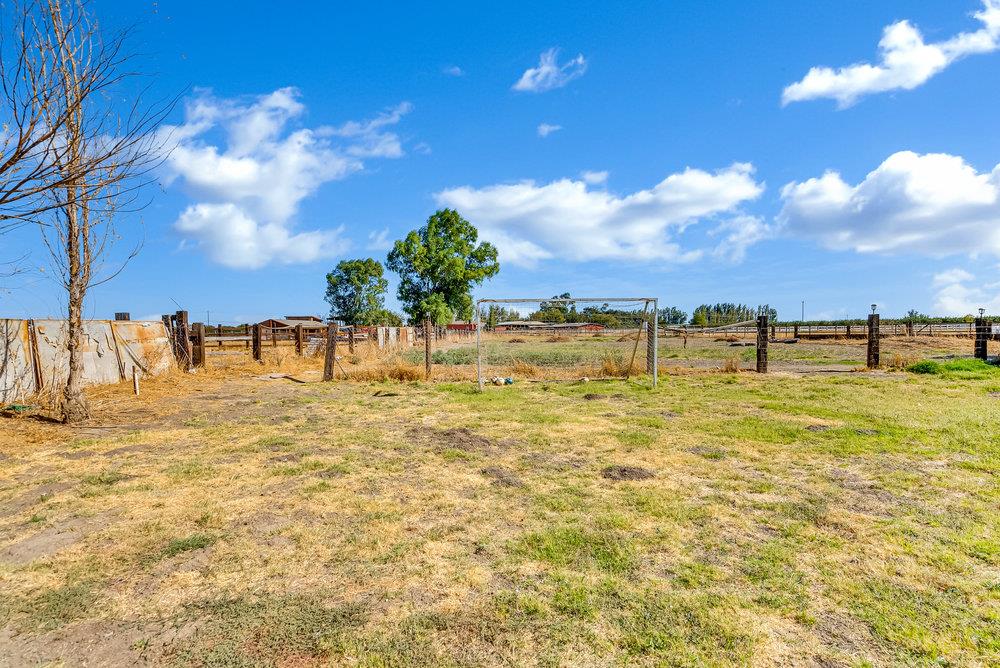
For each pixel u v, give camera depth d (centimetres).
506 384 1362
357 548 366
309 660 244
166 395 1180
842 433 707
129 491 498
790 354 2342
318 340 2358
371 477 538
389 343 2983
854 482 505
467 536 384
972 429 719
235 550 365
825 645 253
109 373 1302
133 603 298
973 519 409
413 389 1286
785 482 507
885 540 372
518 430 765
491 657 244
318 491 493
